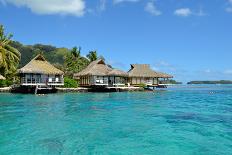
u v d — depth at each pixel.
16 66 59.47
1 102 30.58
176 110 24.20
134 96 42.09
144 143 12.67
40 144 12.40
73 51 77.31
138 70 65.88
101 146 12.16
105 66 58.56
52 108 25.31
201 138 13.55
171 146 12.20
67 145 12.26
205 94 50.19
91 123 17.50
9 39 58.41
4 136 13.83
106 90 55.06
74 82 54.72
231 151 11.45
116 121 18.22
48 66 50.44
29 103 29.67
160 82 69.25
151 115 20.97
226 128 15.85
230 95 46.97
